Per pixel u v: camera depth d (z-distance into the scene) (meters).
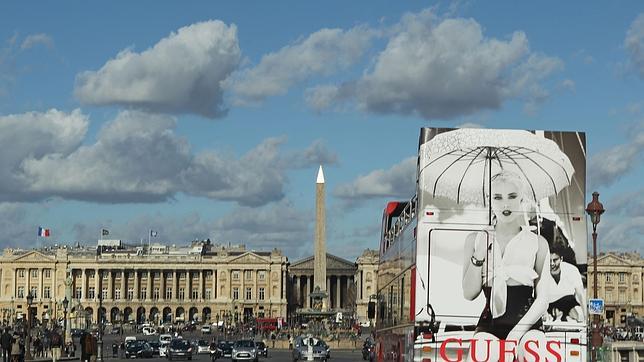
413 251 32.22
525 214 31.20
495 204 31.22
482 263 31.05
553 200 31.25
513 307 30.91
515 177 31.33
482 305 30.91
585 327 30.81
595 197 50.59
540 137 31.41
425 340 30.91
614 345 54.66
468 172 31.34
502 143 31.47
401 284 36.47
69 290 146.50
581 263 31.03
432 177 31.34
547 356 30.72
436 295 31.00
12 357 85.62
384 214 47.25
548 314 30.86
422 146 31.47
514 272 31.00
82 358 82.06
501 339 30.83
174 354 125.06
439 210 31.25
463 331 30.89
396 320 38.50
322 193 196.38
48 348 134.12
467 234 31.17
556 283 30.97
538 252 31.06
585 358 30.72
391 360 40.69
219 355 122.44
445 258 31.09
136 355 140.75
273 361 121.19
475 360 30.80
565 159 31.34
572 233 31.14
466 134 31.47
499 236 31.09
